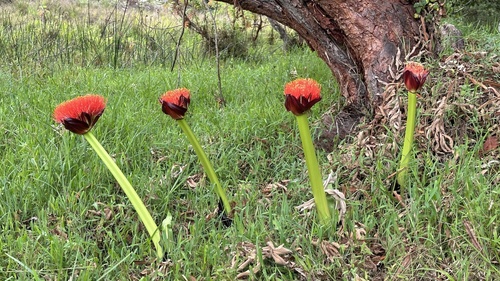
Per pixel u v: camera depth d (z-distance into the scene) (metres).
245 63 6.82
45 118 3.62
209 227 2.46
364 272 2.03
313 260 2.07
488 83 3.03
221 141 3.25
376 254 2.16
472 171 2.47
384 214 2.30
